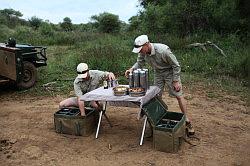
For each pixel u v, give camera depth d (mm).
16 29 28094
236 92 8859
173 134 5102
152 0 23781
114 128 6238
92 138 5805
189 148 5398
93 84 6039
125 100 5199
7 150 5473
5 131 6242
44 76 10766
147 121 5938
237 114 7129
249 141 5715
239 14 17547
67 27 36406
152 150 5312
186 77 10562
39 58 10492
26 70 9352
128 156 5152
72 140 5746
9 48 8891
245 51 13117
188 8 17984
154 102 5633
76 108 6238
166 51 5488
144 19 20250
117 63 11500
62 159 5137
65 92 8992
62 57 14375
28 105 7926
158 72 5863
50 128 6332
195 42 16203
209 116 6969
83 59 12242
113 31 31109
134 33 22531
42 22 37375
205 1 17953
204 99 8258
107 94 5375
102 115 6531
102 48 13508
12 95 8883
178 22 18375
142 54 5859
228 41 15758
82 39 22562
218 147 5461
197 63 12109
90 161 5047
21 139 5859
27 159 5168
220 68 11664
